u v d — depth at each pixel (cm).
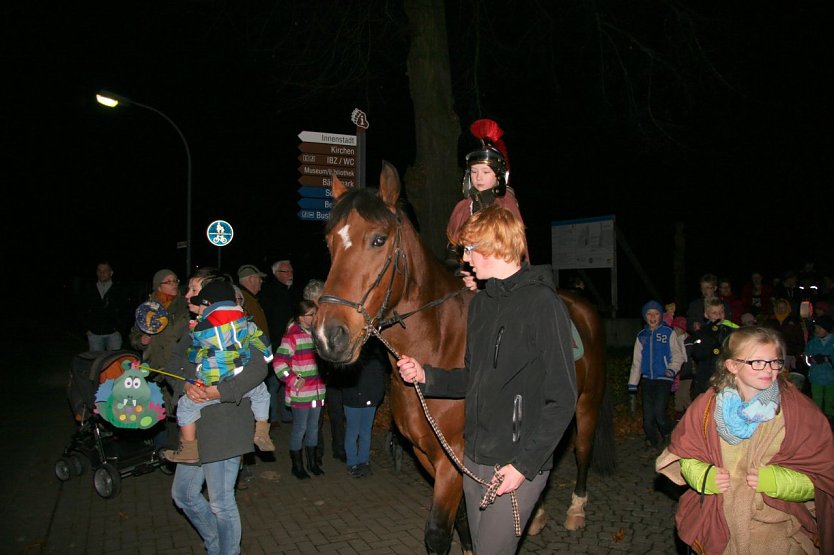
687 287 2359
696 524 287
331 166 795
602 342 530
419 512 558
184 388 407
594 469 576
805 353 791
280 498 595
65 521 538
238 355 388
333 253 333
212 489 390
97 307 1098
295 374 650
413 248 359
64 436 836
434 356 369
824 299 1095
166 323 592
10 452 756
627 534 503
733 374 281
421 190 906
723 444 281
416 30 912
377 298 329
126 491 615
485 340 268
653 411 739
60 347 1948
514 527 265
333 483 640
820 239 1923
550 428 243
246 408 402
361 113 712
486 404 263
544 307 255
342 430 725
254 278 796
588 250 1505
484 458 264
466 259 277
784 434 270
